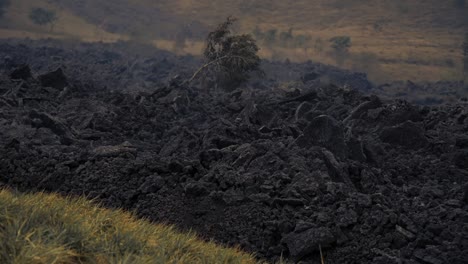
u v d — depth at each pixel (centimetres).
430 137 2236
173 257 812
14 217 761
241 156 1847
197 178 1719
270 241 1452
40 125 2412
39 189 1803
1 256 661
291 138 2152
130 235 826
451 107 2664
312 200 1541
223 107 3158
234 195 1585
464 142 2150
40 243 701
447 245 1366
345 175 1777
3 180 1864
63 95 3244
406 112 2427
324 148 1911
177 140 2289
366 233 1424
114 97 3219
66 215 825
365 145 2059
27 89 3278
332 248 1391
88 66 11019
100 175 1784
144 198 1678
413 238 1399
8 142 2031
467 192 1648
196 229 1543
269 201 1534
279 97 3334
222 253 930
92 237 784
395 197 1706
